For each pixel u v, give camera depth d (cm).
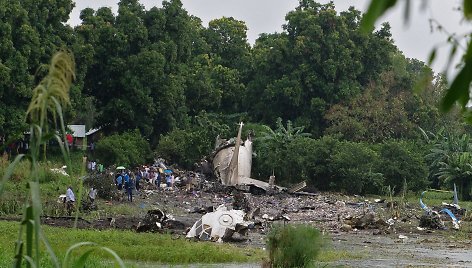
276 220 5650
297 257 2641
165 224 4634
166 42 10500
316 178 9375
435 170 9931
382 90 11506
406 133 11062
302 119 11406
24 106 8125
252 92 12188
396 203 7119
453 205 6925
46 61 8550
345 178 9144
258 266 2942
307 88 11506
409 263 3266
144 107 9850
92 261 2455
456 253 3806
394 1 377
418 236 4841
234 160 8538
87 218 5009
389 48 11981
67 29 9038
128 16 10225
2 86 7756
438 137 10450
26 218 898
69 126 9550
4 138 8006
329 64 11275
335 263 3116
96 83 10112
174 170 9106
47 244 884
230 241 4056
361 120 11075
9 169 861
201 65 12788
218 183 8581
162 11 10669
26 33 8162
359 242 4328
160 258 3009
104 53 9944
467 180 9112
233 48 13788
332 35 11412
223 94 12362
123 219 5066
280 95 11581
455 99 429
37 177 867
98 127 10025
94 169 8094
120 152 8806
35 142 856
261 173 10044
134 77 9838
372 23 381
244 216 4569
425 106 11262
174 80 10275
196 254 3109
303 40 11506
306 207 6988
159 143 9794
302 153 9444
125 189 7269
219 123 11525
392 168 9125
